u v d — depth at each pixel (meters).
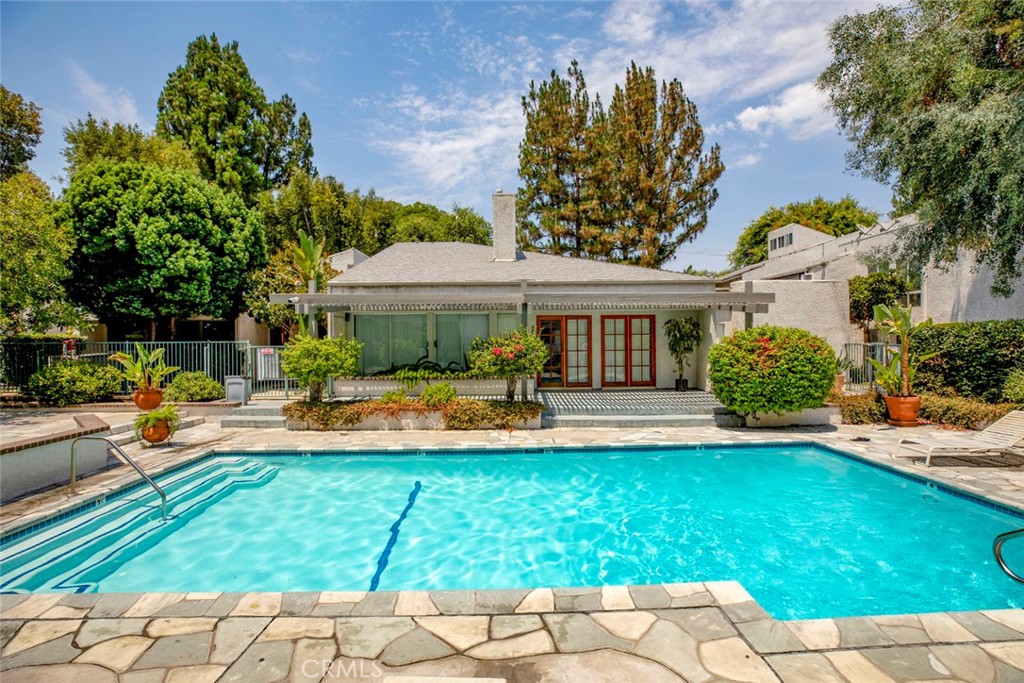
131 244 16.61
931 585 5.28
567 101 28.58
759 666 3.21
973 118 10.37
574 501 8.06
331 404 12.58
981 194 11.40
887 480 8.55
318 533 6.91
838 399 12.38
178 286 17.27
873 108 12.98
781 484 8.65
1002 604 4.89
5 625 3.80
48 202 16.12
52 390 14.40
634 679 3.08
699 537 6.67
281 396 15.55
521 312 12.67
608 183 28.55
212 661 3.32
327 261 20.98
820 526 6.93
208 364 16.41
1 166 20.88
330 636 3.61
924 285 17.78
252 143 32.41
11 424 12.00
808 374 10.94
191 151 27.09
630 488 8.59
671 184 28.62
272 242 25.78
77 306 17.25
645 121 28.06
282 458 10.22
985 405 11.23
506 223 18.14
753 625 3.71
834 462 9.62
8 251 13.66
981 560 5.83
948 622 3.75
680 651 3.39
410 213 37.59
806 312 16.98
